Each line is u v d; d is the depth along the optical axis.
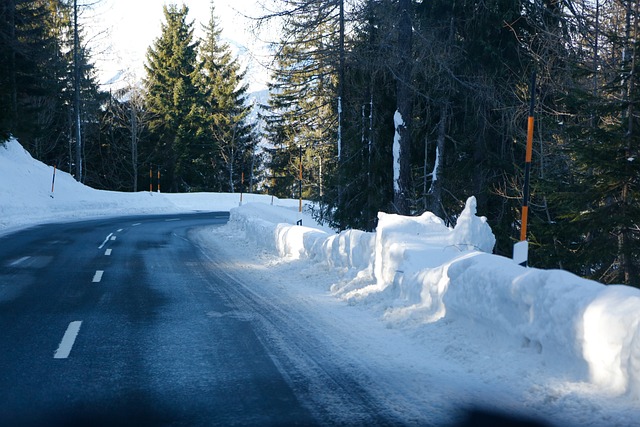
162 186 78.69
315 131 43.53
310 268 14.22
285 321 8.90
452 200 24.95
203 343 7.54
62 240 22.62
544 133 22.75
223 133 80.31
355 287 11.37
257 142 82.94
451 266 7.87
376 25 22.67
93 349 7.20
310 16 22.53
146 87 80.31
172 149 77.19
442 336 7.45
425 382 5.86
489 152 22.72
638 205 14.48
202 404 5.22
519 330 6.31
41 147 67.31
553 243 17.31
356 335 7.94
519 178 22.33
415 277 9.22
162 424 4.73
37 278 13.30
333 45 23.45
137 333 8.09
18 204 35.12
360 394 5.50
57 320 8.91
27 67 45.19
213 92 82.62
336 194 29.17
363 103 26.27
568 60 20.00
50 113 62.97
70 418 4.85
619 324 5.08
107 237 24.47
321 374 6.16
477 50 21.84
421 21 22.39
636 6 15.77
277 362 6.64
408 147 22.92
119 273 14.42
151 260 17.31
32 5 47.75
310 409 5.09
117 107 74.75
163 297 11.11
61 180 45.47
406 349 7.16
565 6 22.05
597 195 14.60
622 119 14.50
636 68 14.48
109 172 76.62
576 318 5.55
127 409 5.08
